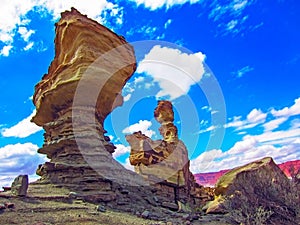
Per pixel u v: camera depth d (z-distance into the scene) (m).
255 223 16.17
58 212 12.90
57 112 19.77
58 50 21.45
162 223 13.78
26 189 14.39
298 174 20.22
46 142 19.69
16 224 11.00
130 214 15.07
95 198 15.75
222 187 22.03
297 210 17.09
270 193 18.45
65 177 17.22
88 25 19.69
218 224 16.31
